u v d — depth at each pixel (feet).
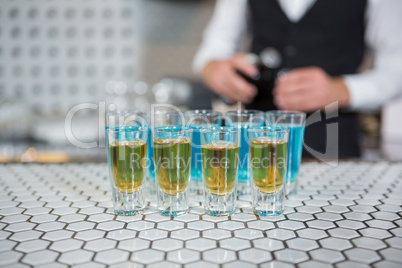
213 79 4.12
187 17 7.47
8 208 1.94
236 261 1.47
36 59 6.66
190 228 1.73
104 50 6.70
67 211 1.90
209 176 1.85
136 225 1.76
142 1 7.29
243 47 5.55
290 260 1.48
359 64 4.24
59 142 5.66
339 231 1.69
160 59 7.58
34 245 1.59
